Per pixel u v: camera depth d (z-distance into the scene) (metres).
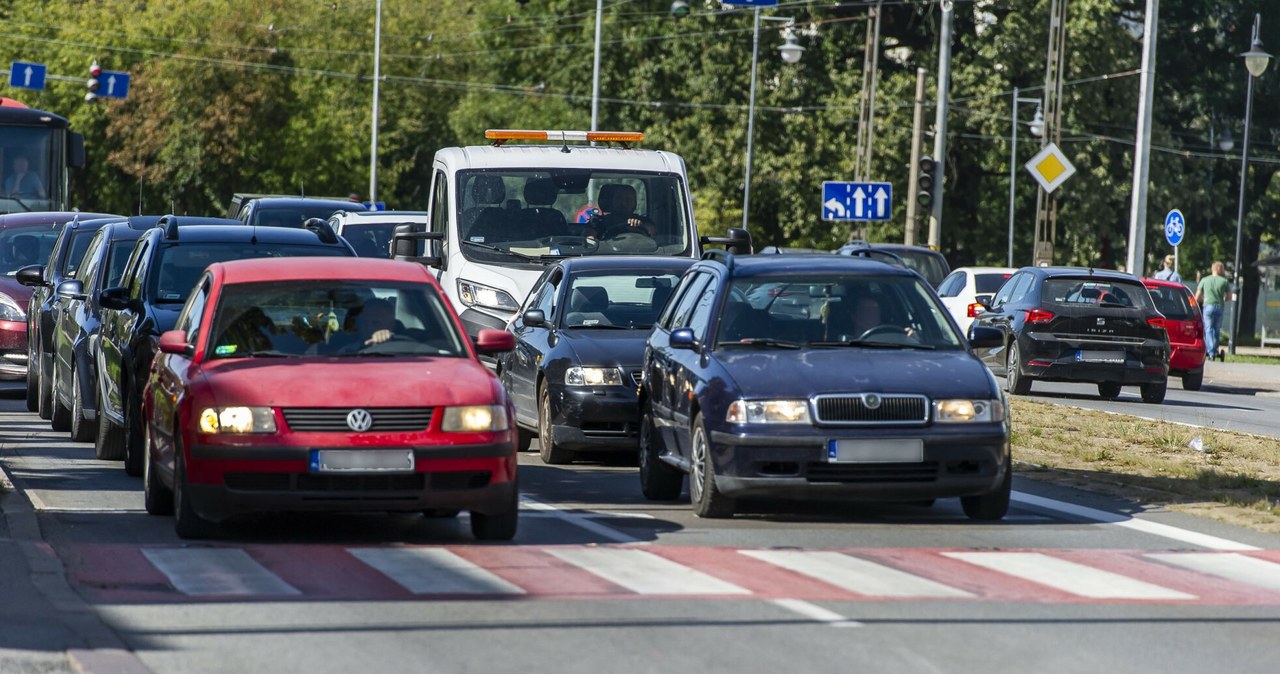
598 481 56.97
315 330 44.47
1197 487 53.75
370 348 44.19
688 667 27.91
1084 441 69.00
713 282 50.69
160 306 56.47
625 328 63.72
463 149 81.12
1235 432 74.06
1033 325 97.44
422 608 32.69
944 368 46.25
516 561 38.59
